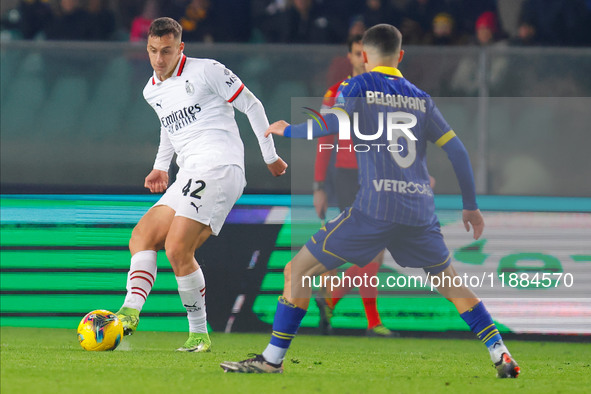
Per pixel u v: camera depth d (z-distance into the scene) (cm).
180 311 2280
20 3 3133
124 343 1870
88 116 2289
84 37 3109
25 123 2294
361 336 2273
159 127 2284
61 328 2297
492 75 2255
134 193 2289
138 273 1720
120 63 2283
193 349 1756
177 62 1711
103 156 2292
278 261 2258
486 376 1429
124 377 1289
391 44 1410
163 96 1731
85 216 2298
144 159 2289
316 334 2270
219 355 1683
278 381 1280
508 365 1389
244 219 2261
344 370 1489
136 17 3216
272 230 2259
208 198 1678
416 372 1488
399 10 3100
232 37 3133
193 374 1337
